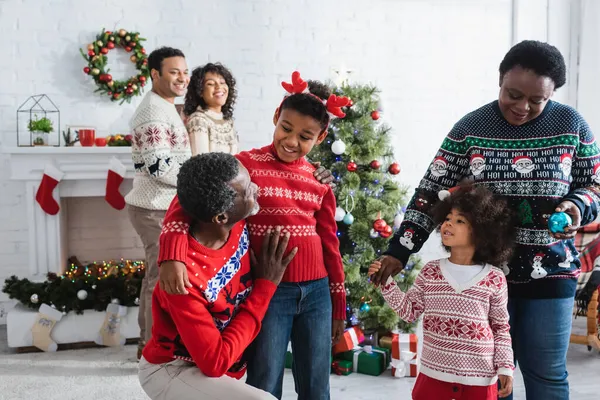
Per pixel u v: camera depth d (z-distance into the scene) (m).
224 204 1.29
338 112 1.60
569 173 1.59
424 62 4.30
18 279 3.42
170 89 2.73
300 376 1.66
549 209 1.57
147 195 2.63
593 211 1.58
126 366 2.89
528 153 1.59
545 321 1.62
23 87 3.68
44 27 3.68
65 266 3.66
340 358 2.86
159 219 2.64
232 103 3.02
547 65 1.49
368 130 2.93
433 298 1.67
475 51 4.36
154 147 2.57
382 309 2.89
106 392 2.57
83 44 3.74
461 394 1.62
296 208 1.60
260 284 1.48
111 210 3.93
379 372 2.78
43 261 3.43
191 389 1.35
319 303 1.64
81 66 3.75
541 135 1.59
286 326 1.59
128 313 3.22
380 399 2.51
